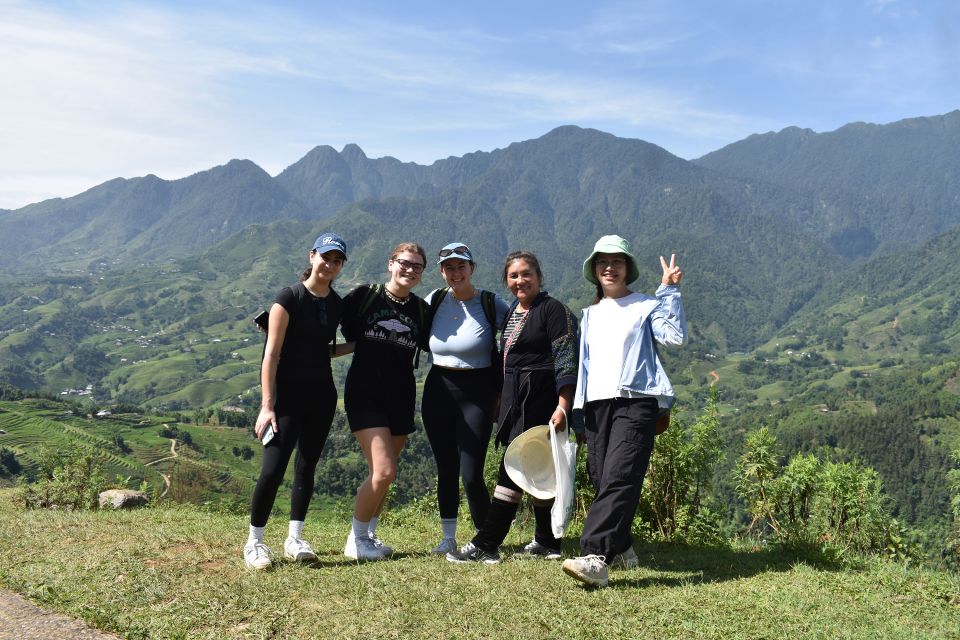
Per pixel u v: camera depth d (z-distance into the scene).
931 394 162.25
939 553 6.48
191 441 109.38
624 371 4.93
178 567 4.84
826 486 6.56
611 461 4.86
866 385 198.88
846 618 4.14
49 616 3.85
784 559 5.77
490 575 4.81
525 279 5.32
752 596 4.55
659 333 4.91
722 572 5.29
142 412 135.88
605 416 5.01
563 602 4.28
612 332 5.09
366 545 5.49
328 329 5.24
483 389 5.59
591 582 4.53
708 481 7.33
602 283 5.34
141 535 5.80
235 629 3.78
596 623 3.93
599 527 4.70
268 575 4.71
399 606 4.14
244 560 5.07
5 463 79.31
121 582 4.43
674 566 5.52
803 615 4.18
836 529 6.59
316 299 5.20
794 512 6.62
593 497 7.61
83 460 8.98
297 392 5.12
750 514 7.12
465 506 8.70
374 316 5.45
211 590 4.34
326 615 3.98
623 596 4.44
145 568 4.75
